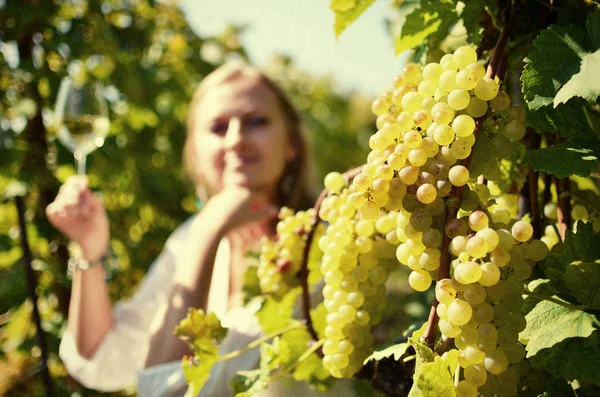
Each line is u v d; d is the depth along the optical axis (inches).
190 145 82.9
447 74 20.9
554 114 21.8
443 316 19.4
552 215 26.8
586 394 21.7
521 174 28.3
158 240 109.8
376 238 27.2
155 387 44.1
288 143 70.6
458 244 19.2
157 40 118.4
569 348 20.6
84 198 65.5
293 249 32.6
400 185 20.6
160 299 68.5
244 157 64.7
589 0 22.0
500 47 22.4
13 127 88.5
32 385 86.8
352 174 28.0
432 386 18.9
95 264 65.3
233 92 66.5
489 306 19.5
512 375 20.5
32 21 87.9
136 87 106.0
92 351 65.2
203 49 128.8
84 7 95.0
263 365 30.2
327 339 30.3
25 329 90.6
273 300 32.8
